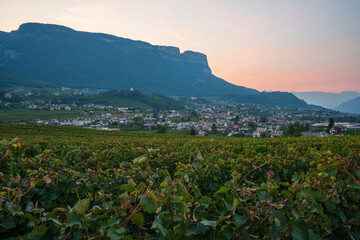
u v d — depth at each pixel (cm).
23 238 214
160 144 1416
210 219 231
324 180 297
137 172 415
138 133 5859
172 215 209
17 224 265
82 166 630
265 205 242
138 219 192
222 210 249
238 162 550
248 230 241
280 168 534
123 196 206
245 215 244
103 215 229
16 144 319
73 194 425
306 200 271
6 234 265
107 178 448
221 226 231
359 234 259
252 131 13962
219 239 223
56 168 538
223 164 510
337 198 270
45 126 5466
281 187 549
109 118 17650
